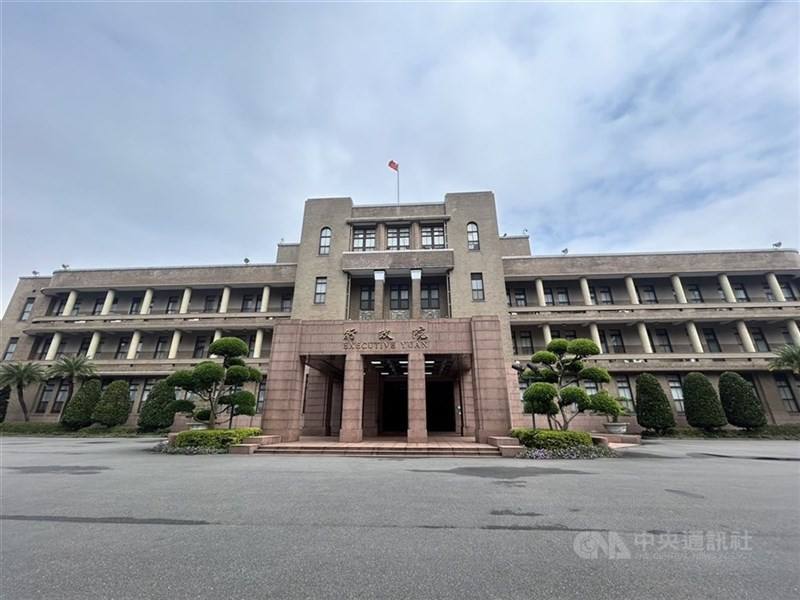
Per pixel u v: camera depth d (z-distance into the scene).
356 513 5.43
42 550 4.03
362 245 27.44
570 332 29.42
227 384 15.80
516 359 26.67
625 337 29.20
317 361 18.97
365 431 22.33
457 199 27.94
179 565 3.62
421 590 3.13
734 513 5.49
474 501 6.17
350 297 26.33
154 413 24.94
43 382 29.44
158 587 3.19
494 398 15.59
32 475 8.72
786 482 8.04
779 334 28.47
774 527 4.86
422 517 5.24
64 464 10.62
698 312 27.72
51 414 29.02
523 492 6.89
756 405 23.41
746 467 10.41
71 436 24.48
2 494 6.71
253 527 4.80
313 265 26.80
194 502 6.08
